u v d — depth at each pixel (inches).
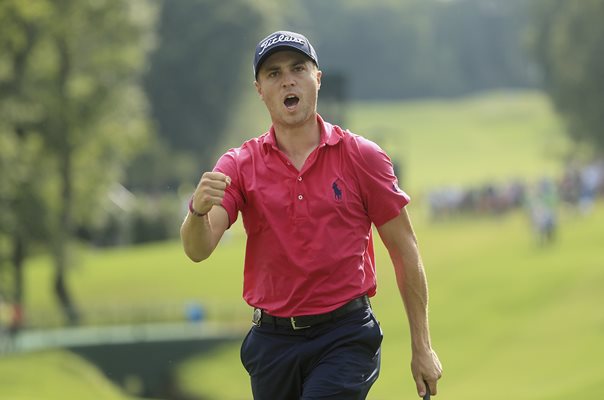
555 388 3846.0
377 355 976.3
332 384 943.0
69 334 6186.0
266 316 969.5
